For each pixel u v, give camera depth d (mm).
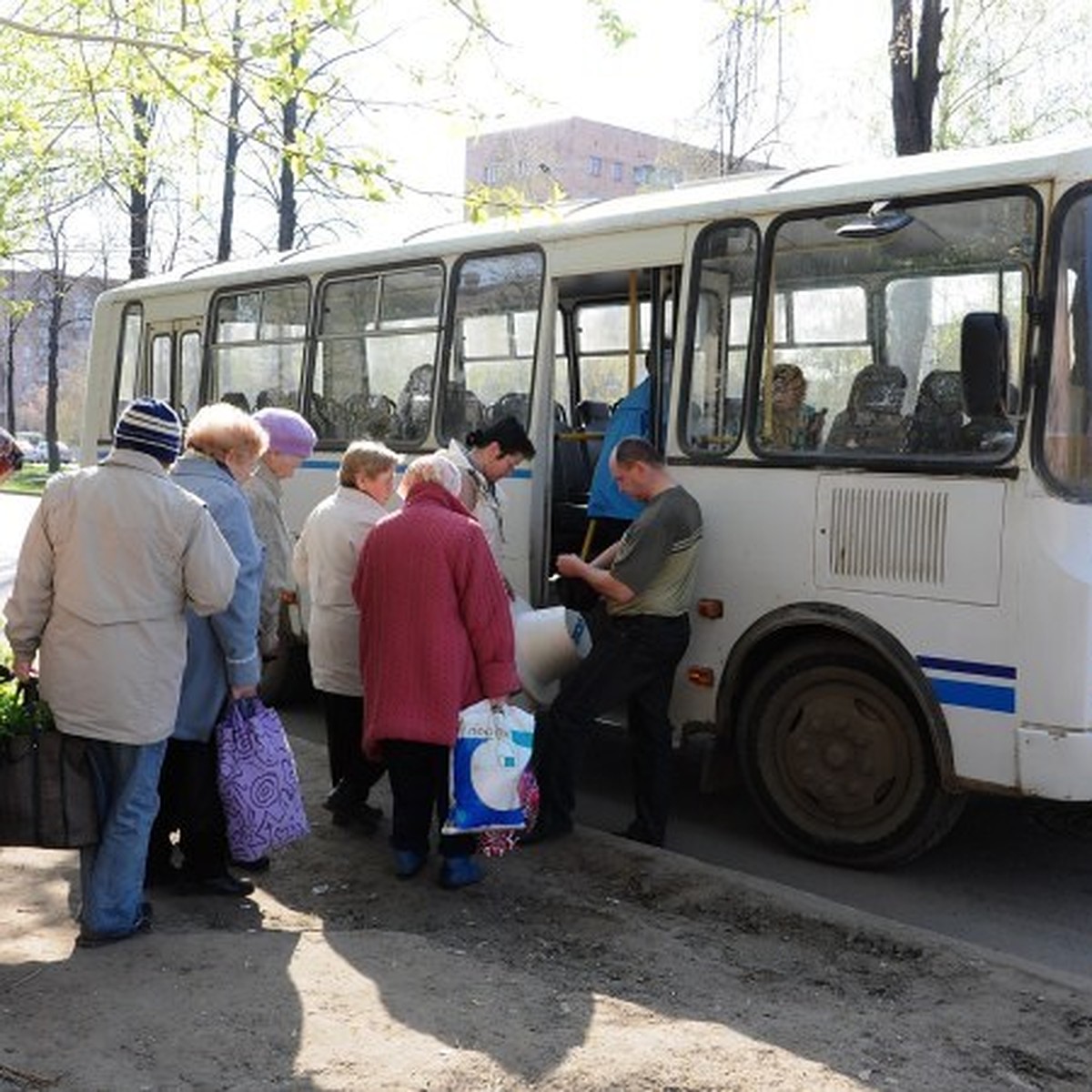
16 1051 4000
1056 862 6898
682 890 5824
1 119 10289
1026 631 5875
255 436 5605
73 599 4762
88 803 4855
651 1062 4078
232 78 6379
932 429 6246
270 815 5469
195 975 4633
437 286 8984
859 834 6594
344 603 6426
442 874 5855
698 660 7051
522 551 8195
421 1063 4008
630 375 8086
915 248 6359
